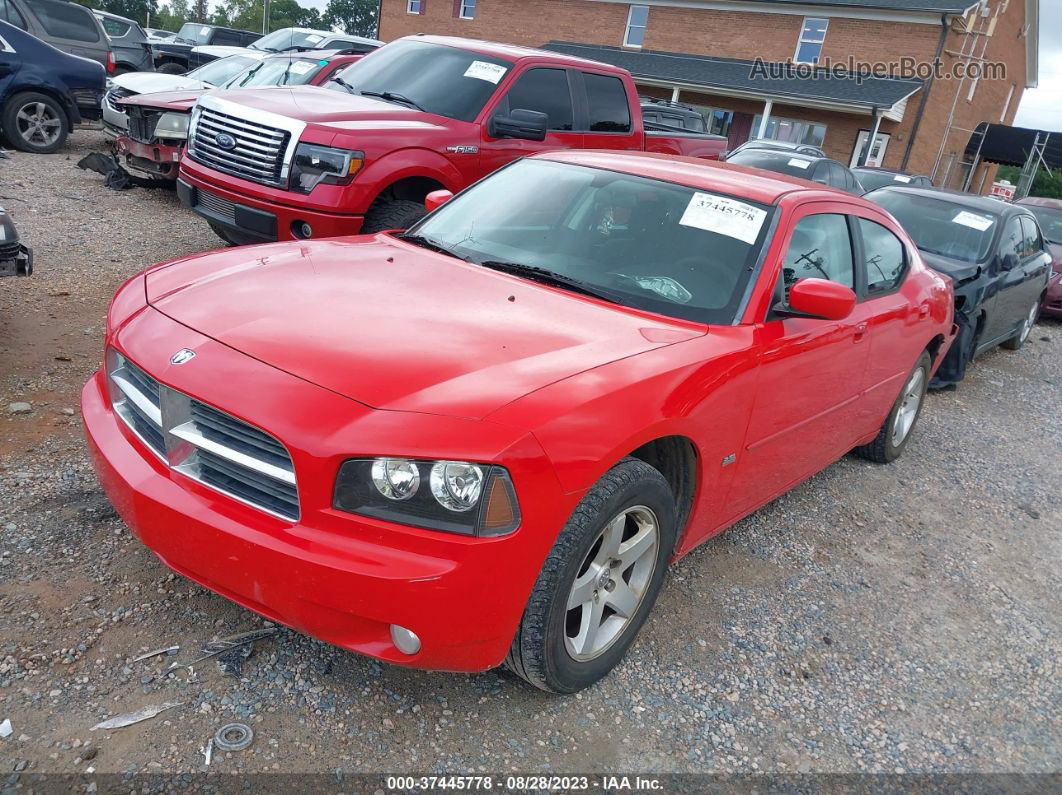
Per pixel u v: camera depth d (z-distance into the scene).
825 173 14.23
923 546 4.51
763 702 3.00
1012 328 9.34
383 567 2.19
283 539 2.26
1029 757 2.97
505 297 3.10
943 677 3.36
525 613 2.46
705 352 2.99
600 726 2.71
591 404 2.47
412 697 2.67
